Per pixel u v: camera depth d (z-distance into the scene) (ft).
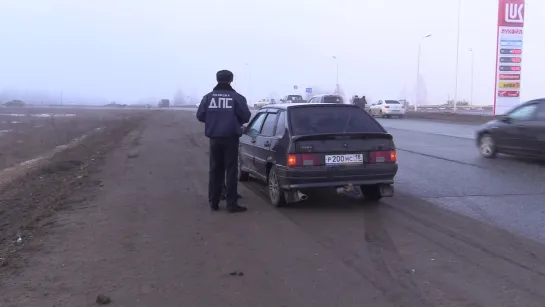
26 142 75.97
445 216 24.52
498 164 41.78
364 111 27.61
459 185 32.50
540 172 37.47
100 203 28.84
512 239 20.59
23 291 15.88
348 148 25.36
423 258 18.48
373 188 27.78
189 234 22.13
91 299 15.20
